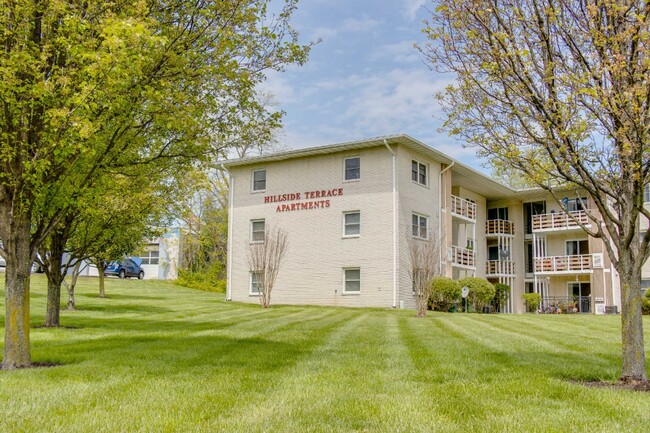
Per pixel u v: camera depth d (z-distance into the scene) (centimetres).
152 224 1828
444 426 461
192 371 707
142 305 2164
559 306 3073
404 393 584
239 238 2827
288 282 2634
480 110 726
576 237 3281
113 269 4147
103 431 443
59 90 682
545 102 671
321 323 1473
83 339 1059
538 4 667
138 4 678
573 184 741
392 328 1350
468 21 691
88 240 1492
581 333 1320
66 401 541
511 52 673
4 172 722
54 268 1345
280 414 493
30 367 756
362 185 2502
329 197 2581
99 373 690
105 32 634
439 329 1342
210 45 834
